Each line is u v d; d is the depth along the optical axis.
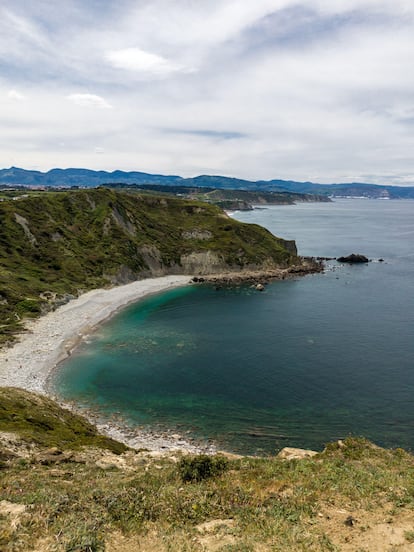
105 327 73.50
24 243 97.62
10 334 65.56
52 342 64.38
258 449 38.31
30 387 50.03
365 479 18.42
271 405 46.16
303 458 23.22
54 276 92.31
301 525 14.19
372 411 44.44
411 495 16.31
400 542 12.87
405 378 52.34
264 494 17.05
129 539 13.51
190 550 12.66
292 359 58.91
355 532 13.66
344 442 25.58
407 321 76.19
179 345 64.94
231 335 69.56
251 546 12.73
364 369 55.22
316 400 47.03
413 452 37.00
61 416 38.78
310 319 78.38
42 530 13.48
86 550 12.55
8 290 76.88
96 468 23.56
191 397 48.34
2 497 16.41
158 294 100.00
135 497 16.58
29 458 23.83
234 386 50.84
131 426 42.38
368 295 96.50
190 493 17.11
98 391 49.94
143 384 51.72
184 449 37.81
